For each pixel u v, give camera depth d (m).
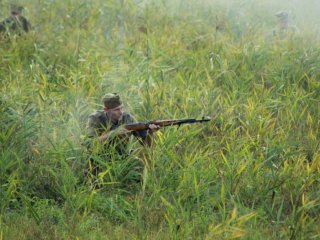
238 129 20.06
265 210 16.88
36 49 25.00
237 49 24.91
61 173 17.70
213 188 17.44
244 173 17.73
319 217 16.42
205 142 19.59
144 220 16.48
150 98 21.16
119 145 18.52
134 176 18.33
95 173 18.33
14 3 30.61
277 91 22.61
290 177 17.61
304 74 23.05
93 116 18.75
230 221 15.37
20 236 15.57
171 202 17.11
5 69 23.97
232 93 22.06
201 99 21.52
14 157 18.25
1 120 19.53
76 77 22.53
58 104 20.89
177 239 15.39
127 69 23.44
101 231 16.00
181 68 24.03
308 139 19.89
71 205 16.72
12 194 17.19
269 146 18.77
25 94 21.56
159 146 18.39
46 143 19.11
